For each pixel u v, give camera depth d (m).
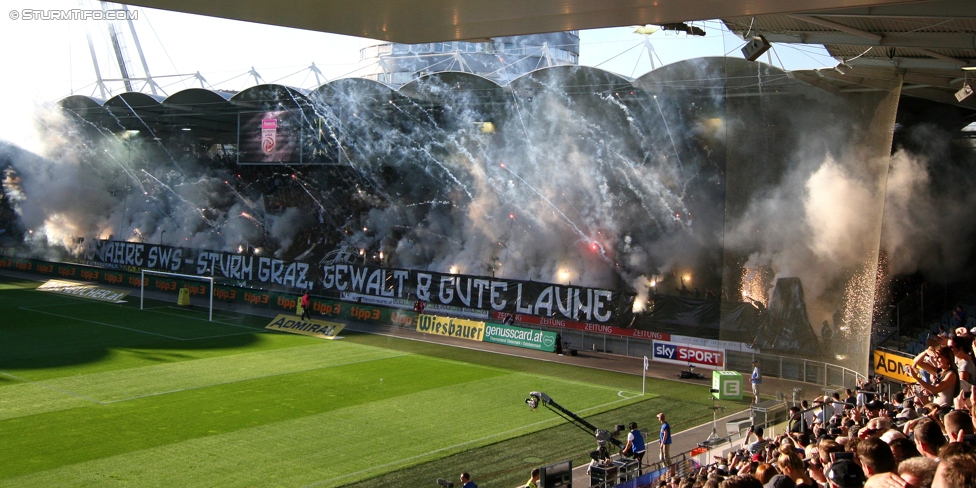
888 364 26.78
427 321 38.97
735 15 9.95
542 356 33.91
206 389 25.97
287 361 31.23
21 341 33.09
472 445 20.45
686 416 23.97
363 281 44.97
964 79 22.72
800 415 16.12
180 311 43.25
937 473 3.77
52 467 17.88
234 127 58.84
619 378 29.66
